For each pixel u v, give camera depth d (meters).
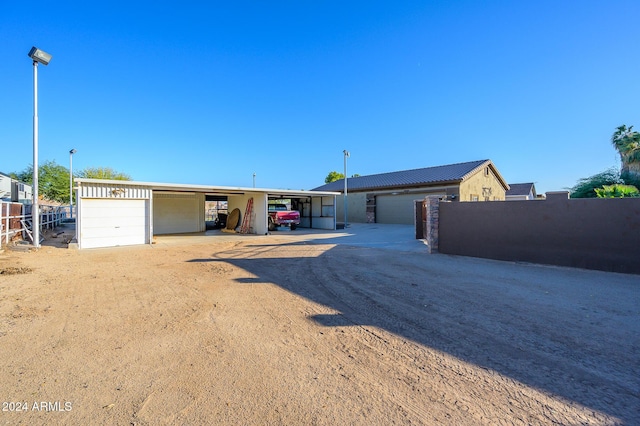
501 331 4.48
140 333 4.45
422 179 28.05
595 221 8.55
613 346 3.98
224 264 9.77
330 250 12.66
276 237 18.23
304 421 2.64
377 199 30.94
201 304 5.76
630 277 7.70
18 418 2.66
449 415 2.71
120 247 14.06
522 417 2.68
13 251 12.11
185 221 22.48
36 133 13.06
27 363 3.60
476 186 27.69
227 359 3.70
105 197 14.45
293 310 5.43
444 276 7.93
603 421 2.62
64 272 8.60
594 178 27.52
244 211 22.38
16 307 5.54
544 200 9.41
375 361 3.65
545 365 3.53
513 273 8.24
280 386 3.15
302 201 28.00
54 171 42.09
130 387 3.13
